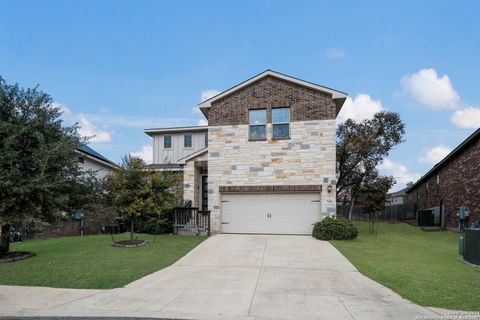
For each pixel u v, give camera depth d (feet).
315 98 49.75
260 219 50.24
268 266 28.55
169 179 41.34
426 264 28.96
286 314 16.60
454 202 65.87
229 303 18.37
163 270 27.02
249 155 50.85
